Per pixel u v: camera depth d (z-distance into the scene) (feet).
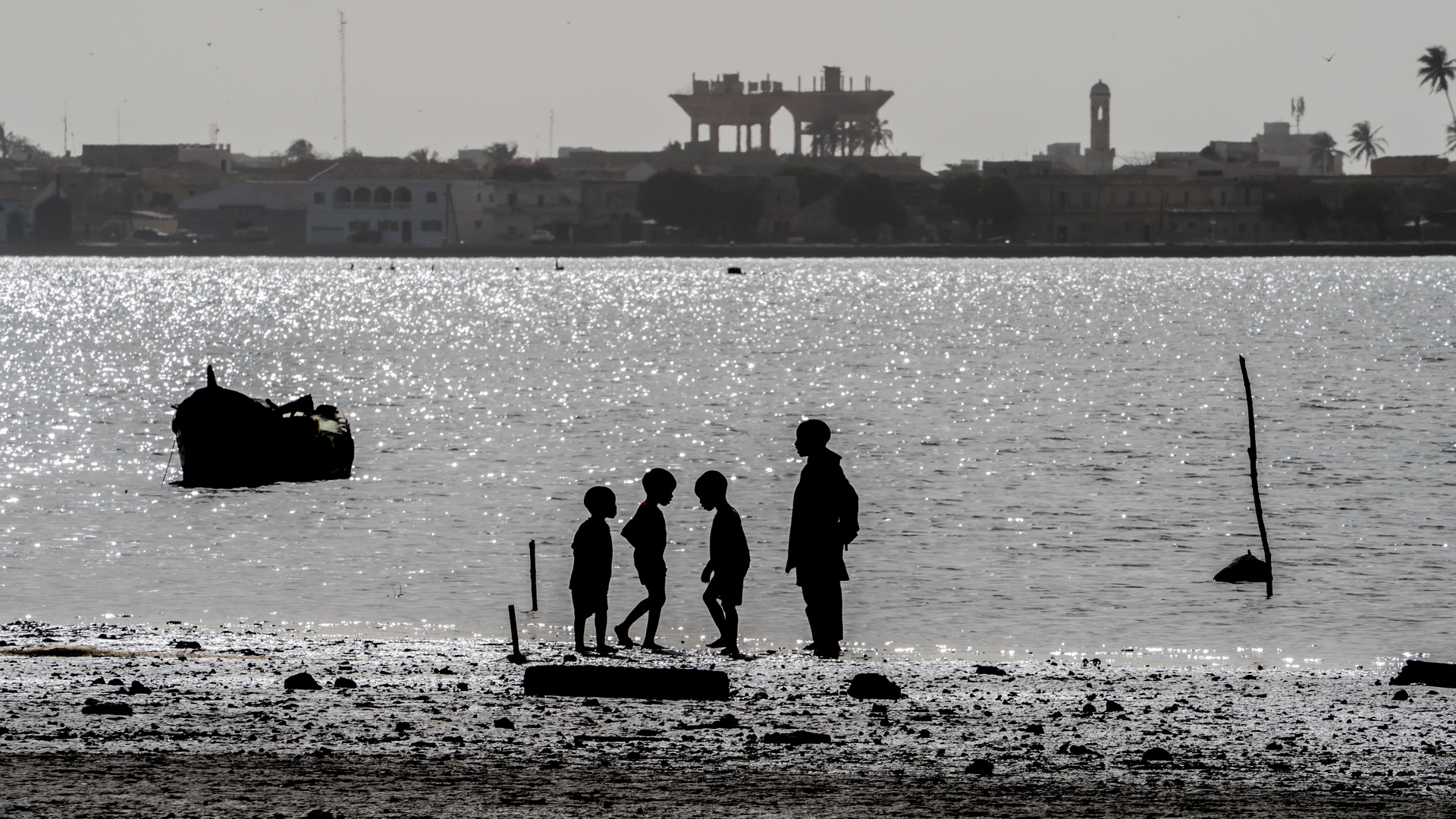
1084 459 435.53
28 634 209.15
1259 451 451.12
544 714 139.03
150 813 99.60
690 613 233.14
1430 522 327.06
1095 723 139.74
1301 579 266.36
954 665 185.26
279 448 387.14
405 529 319.47
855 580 264.11
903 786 111.45
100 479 391.04
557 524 328.29
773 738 128.06
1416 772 118.01
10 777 109.50
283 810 101.09
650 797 106.73
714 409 581.12
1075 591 254.88
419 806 103.04
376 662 180.86
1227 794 109.81
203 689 152.87
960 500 358.02
